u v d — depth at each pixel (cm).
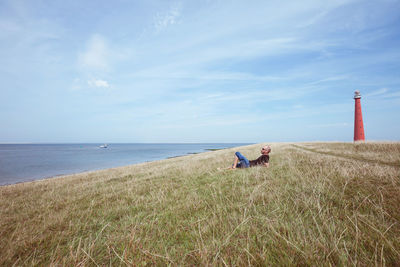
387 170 471
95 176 1159
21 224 359
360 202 296
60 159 4866
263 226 246
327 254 178
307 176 485
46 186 895
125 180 858
